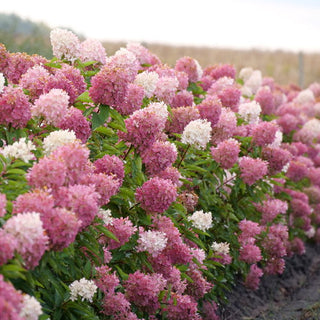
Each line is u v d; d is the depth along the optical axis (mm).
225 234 3395
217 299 3561
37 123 2348
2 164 2023
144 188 2375
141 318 2451
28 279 1806
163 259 2480
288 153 3498
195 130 2832
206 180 3217
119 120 2512
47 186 1879
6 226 1696
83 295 2109
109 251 2477
